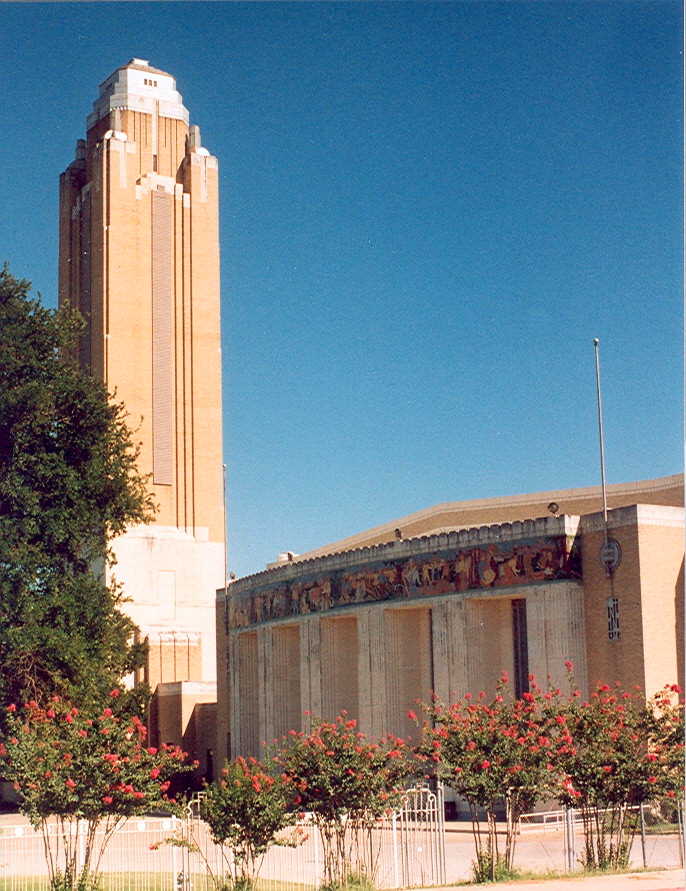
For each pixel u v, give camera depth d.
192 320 137.75
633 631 64.81
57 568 66.75
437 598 74.12
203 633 131.50
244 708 93.25
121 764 36.69
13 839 49.94
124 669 69.06
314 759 38.22
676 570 66.19
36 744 36.69
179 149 141.62
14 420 64.38
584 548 68.38
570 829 41.69
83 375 69.12
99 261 135.50
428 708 43.12
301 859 46.47
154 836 54.66
